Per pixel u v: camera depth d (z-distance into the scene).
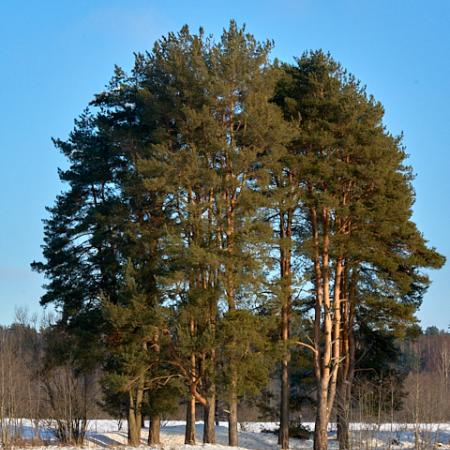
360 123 36.09
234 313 30.89
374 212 34.53
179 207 32.91
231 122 33.69
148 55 35.31
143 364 31.39
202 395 32.84
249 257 31.42
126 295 31.56
